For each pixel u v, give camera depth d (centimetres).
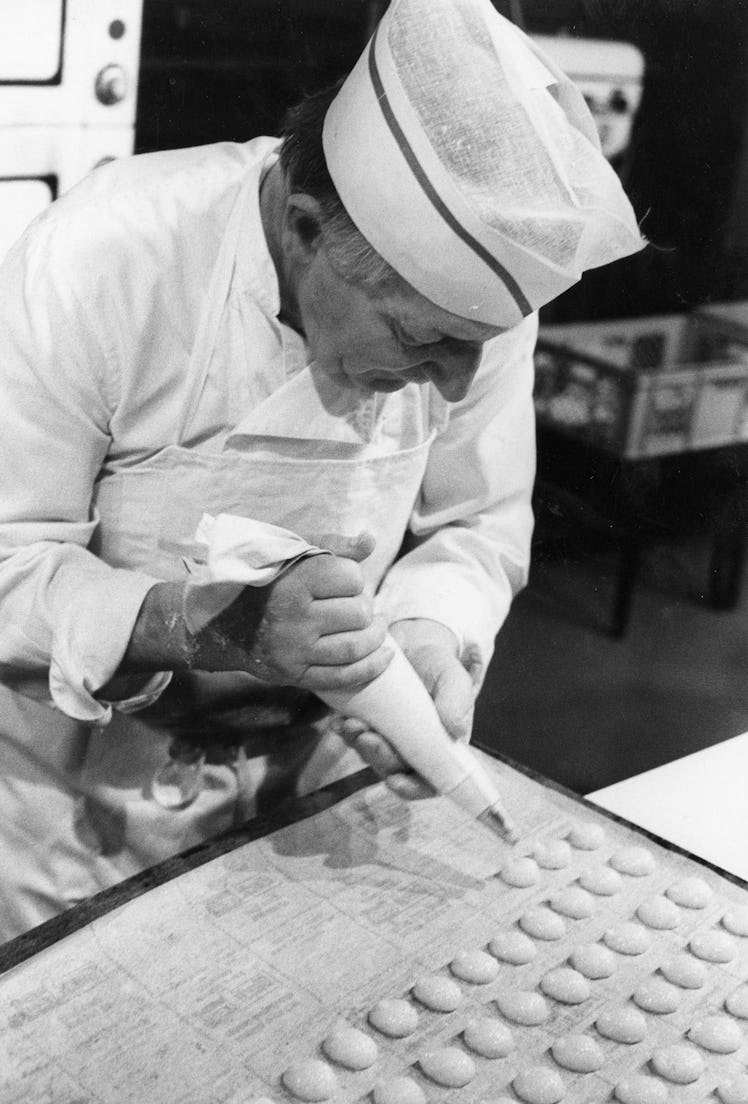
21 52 115
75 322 113
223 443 124
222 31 128
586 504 186
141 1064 97
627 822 131
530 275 100
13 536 118
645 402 176
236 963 107
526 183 96
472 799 118
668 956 116
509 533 148
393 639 121
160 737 139
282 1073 98
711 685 190
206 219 116
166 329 117
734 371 172
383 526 135
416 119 96
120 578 116
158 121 128
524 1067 103
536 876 122
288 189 107
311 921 113
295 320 119
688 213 162
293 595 105
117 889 114
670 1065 104
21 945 106
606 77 147
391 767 120
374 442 128
